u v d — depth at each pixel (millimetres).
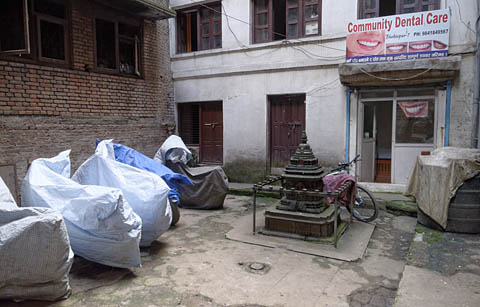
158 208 4375
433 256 4273
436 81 6812
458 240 4863
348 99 7684
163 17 8617
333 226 5160
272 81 8641
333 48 7836
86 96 7324
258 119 8906
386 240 5105
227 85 9273
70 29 6930
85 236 3732
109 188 3723
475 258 4207
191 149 10008
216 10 9430
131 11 8109
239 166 9258
